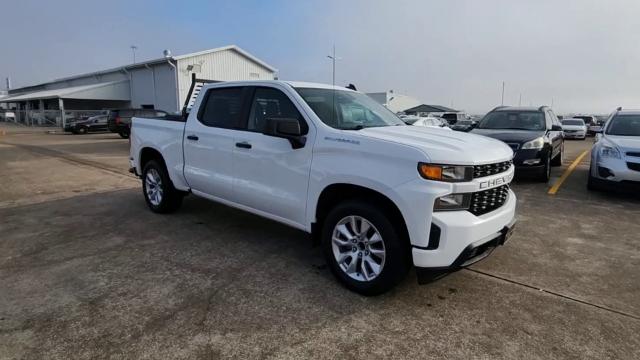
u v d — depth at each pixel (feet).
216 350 8.59
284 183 12.57
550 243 15.43
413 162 9.66
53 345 8.69
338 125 12.18
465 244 9.66
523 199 22.76
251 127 13.83
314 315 10.01
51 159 40.40
